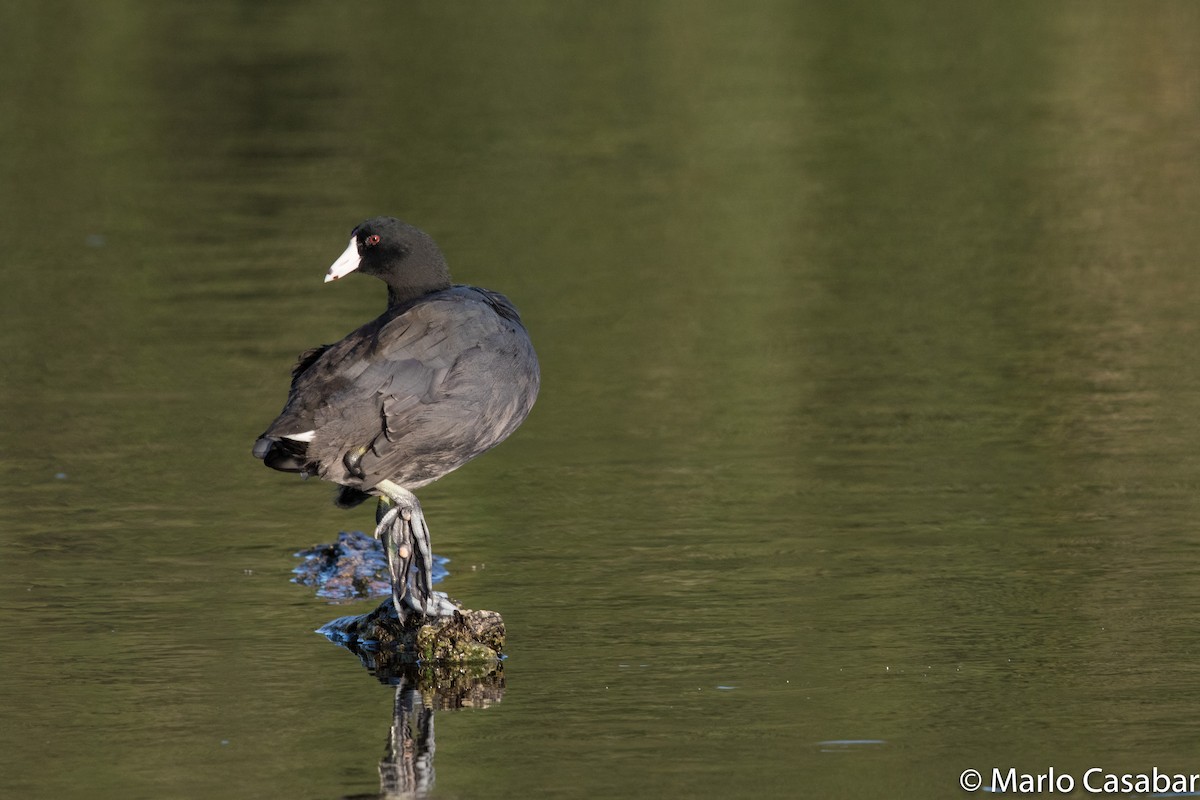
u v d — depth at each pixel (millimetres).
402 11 36781
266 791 7773
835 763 7938
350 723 8609
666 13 36094
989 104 27859
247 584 10898
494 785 7797
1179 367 15539
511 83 30000
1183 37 32344
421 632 9555
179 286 19422
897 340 16797
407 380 9391
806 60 31359
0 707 8844
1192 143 25000
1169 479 12477
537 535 11680
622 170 24359
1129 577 10492
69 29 35562
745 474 12984
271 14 36875
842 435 13945
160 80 30781
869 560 10961
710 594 10398
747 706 8656
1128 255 19688
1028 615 9891
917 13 35562
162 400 15406
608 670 9211
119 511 12422
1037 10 35531
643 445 13828
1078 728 8273
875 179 23656
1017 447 13445
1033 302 17969
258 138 26656
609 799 7609
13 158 25859
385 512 10219
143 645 9789
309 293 19094
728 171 24172
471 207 22453
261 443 9195
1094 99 27953
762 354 16469
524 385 9930
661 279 19250
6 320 18219
